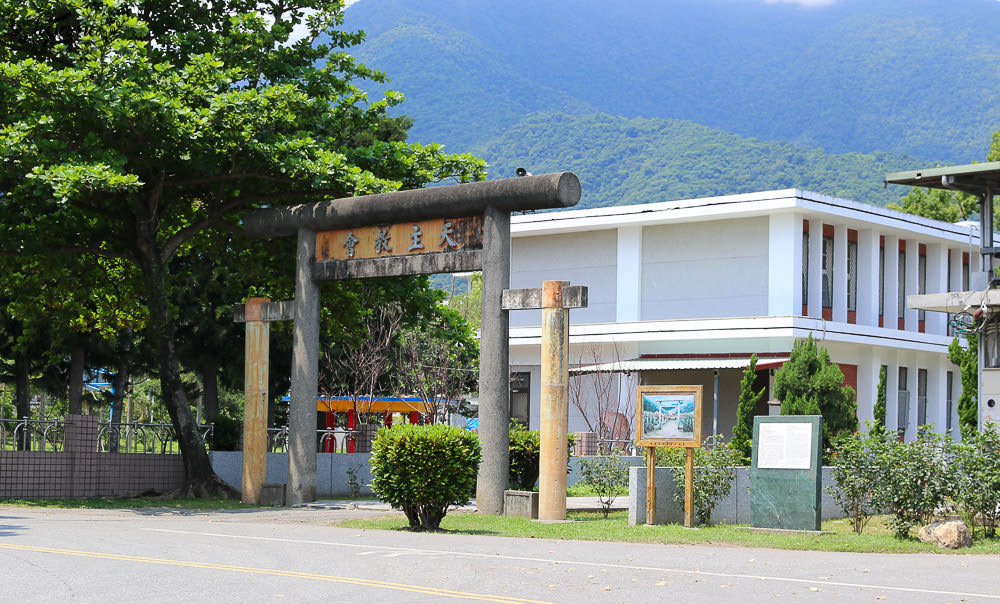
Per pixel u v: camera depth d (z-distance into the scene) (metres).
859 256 39.34
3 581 10.33
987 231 20.84
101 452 24.02
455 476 16.92
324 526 17.61
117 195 23.34
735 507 19.45
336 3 25.88
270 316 23.12
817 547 14.98
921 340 39.56
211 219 24.50
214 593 9.76
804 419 16.94
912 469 16.31
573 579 11.05
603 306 40.84
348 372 38.25
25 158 20.39
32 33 23.41
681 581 11.02
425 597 9.75
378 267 21.52
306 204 22.44
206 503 22.84
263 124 22.05
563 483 19.02
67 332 32.22
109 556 12.34
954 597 10.16
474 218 20.42
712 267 38.59
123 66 21.00
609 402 38.66
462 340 27.47
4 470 22.47
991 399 20.00
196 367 35.94
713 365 35.03
